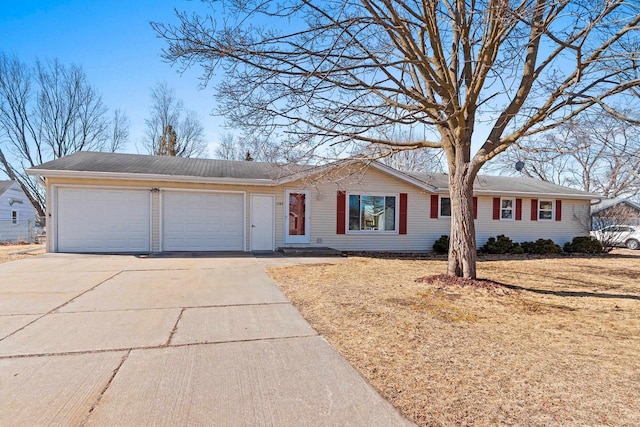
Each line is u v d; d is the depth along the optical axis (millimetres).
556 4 5094
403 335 4246
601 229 18219
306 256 11844
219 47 5535
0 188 24656
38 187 27344
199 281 7363
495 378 3162
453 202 7211
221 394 2811
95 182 11633
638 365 3496
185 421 2443
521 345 4008
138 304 5531
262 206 12969
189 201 12367
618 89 5410
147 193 12047
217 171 13094
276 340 4027
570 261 12922
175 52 5551
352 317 4934
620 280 8766
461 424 2447
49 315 4902
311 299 5922
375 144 7645
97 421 2430
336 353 3670
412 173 16625
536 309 5594
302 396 2797
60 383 2955
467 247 7066
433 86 6621
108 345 3814
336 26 5496
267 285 7016
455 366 3402
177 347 3781
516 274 9414
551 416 2561
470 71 7137
